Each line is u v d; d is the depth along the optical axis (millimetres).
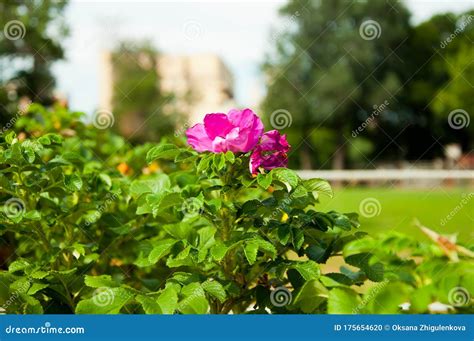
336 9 27266
